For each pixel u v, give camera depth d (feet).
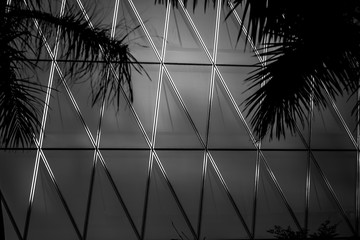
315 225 57.11
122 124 57.52
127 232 55.01
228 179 57.06
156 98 58.29
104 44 32.01
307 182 57.93
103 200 55.57
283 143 58.39
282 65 22.20
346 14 21.99
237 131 58.13
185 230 55.52
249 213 56.54
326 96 59.77
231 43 60.08
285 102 22.74
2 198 55.01
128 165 56.59
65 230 54.65
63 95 57.62
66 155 56.44
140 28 59.47
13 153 56.08
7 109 32.30
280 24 21.80
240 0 21.59
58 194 55.36
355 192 58.34
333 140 59.06
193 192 56.44
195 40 59.93
